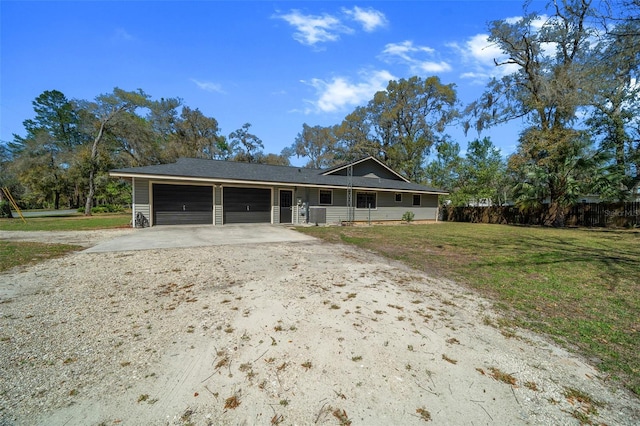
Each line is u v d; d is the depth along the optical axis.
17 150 28.47
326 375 2.08
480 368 2.25
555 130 16.86
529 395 1.94
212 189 13.30
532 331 2.95
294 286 4.10
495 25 18.11
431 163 29.39
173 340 2.53
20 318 2.92
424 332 2.82
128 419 1.63
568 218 17.64
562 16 15.59
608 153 16.28
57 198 35.91
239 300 3.51
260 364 2.20
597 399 1.93
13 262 5.28
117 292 3.75
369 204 17.66
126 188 27.73
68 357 2.23
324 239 9.26
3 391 1.83
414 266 5.70
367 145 32.41
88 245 7.23
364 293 3.88
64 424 1.57
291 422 1.64
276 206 14.73
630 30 7.25
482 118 21.27
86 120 22.75
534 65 18.20
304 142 49.59
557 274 5.25
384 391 1.93
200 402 1.78
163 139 32.28
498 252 7.46
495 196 23.47
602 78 9.00
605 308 3.62
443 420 1.69
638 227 15.09
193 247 7.21
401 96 31.55
